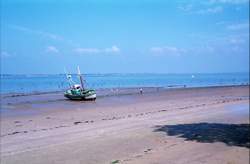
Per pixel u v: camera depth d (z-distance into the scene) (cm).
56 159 1177
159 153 1218
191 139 1459
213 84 9350
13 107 3278
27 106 3375
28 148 1347
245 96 4347
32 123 2125
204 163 1083
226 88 6397
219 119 2095
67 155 1226
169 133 1611
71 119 2323
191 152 1223
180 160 1122
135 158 1161
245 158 1129
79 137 1553
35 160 1170
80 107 3225
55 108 3152
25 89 7025
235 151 1226
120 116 2414
